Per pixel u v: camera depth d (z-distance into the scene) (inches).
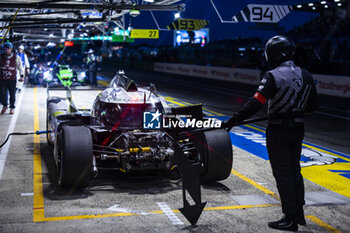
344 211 182.9
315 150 324.5
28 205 178.7
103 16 365.1
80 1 377.4
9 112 451.5
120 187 208.4
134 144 197.9
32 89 705.6
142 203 185.3
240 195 201.0
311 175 245.9
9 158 261.1
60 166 207.0
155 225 159.8
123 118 215.5
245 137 364.2
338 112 570.6
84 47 784.9
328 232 157.9
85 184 196.4
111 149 219.3
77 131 195.5
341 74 916.6
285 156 155.5
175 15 690.8
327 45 974.4
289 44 158.7
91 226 157.0
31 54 800.3
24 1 351.3
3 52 426.0
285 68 155.6
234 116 158.1
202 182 219.9
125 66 1827.0
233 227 159.9
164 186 211.5
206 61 1510.8
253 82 1011.9
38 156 268.5
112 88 237.6
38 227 154.6
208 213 175.2
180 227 158.7
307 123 473.4
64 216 166.9
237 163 267.0
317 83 821.9
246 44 1360.7
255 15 828.6
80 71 730.8
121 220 164.1
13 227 153.8
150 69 1672.0
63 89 350.6
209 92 817.5
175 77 1255.5
